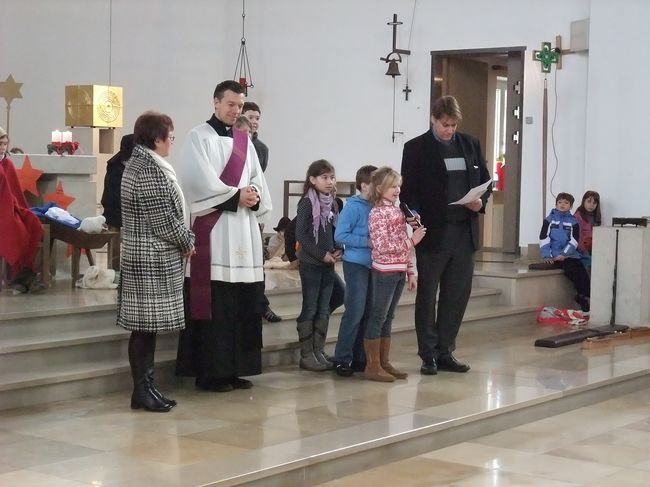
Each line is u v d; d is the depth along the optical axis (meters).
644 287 9.30
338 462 4.88
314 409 5.80
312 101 13.73
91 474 4.43
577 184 11.54
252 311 6.23
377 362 6.65
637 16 10.59
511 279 9.59
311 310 6.93
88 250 8.26
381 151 13.18
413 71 12.88
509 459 5.27
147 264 5.49
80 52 13.34
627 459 5.31
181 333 6.23
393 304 6.65
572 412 6.42
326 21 13.57
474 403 5.95
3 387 5.59
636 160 10.66
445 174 6.67
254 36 14.16
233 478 4.36
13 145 12.93
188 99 14.16
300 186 13.90
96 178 11.79
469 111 13.17
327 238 6.86
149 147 5.59
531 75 11.90
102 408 5.73
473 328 8.87
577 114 11.52
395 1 12.98
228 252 6.06
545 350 7.98
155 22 13.88
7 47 12.81
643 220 9.43
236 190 6.03
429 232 6.70
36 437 5.08
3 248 7.25
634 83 10.65
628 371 7.10
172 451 4.84
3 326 6.14
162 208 5.46
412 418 5.54
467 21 12.40
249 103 7.66
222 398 6.07
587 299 10.04
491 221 13.18
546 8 11.76
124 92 13.63
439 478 4.90
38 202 8.63
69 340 6.16
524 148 11.98
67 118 11.91
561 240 10.20
